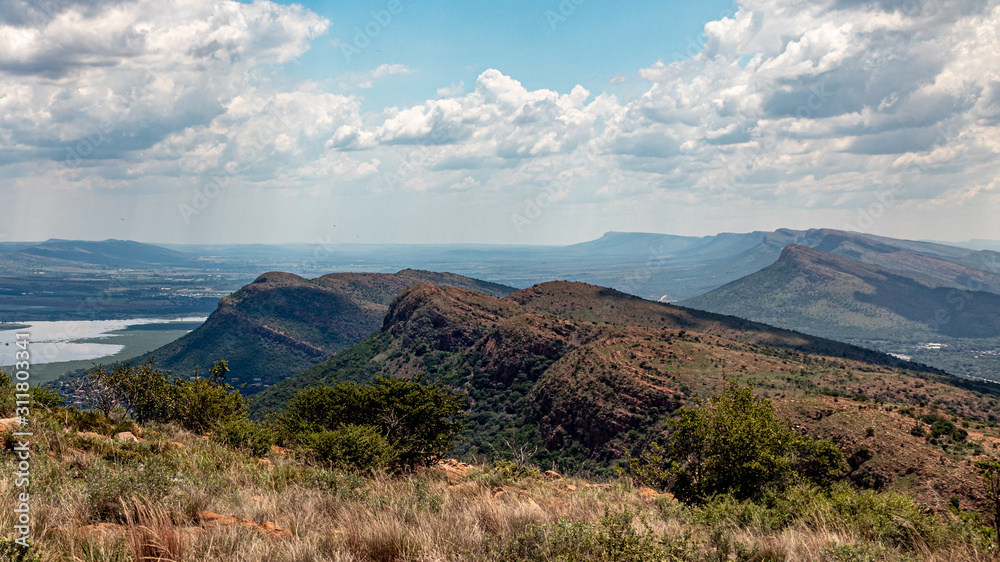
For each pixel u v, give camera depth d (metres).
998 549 7.59
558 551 5.86
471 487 10.54
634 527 7.00
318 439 13.09
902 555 7.05
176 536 5.35
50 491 6.43
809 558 6.86
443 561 5.66
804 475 13.27
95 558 4.88
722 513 9.59
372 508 7.36
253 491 8.46
